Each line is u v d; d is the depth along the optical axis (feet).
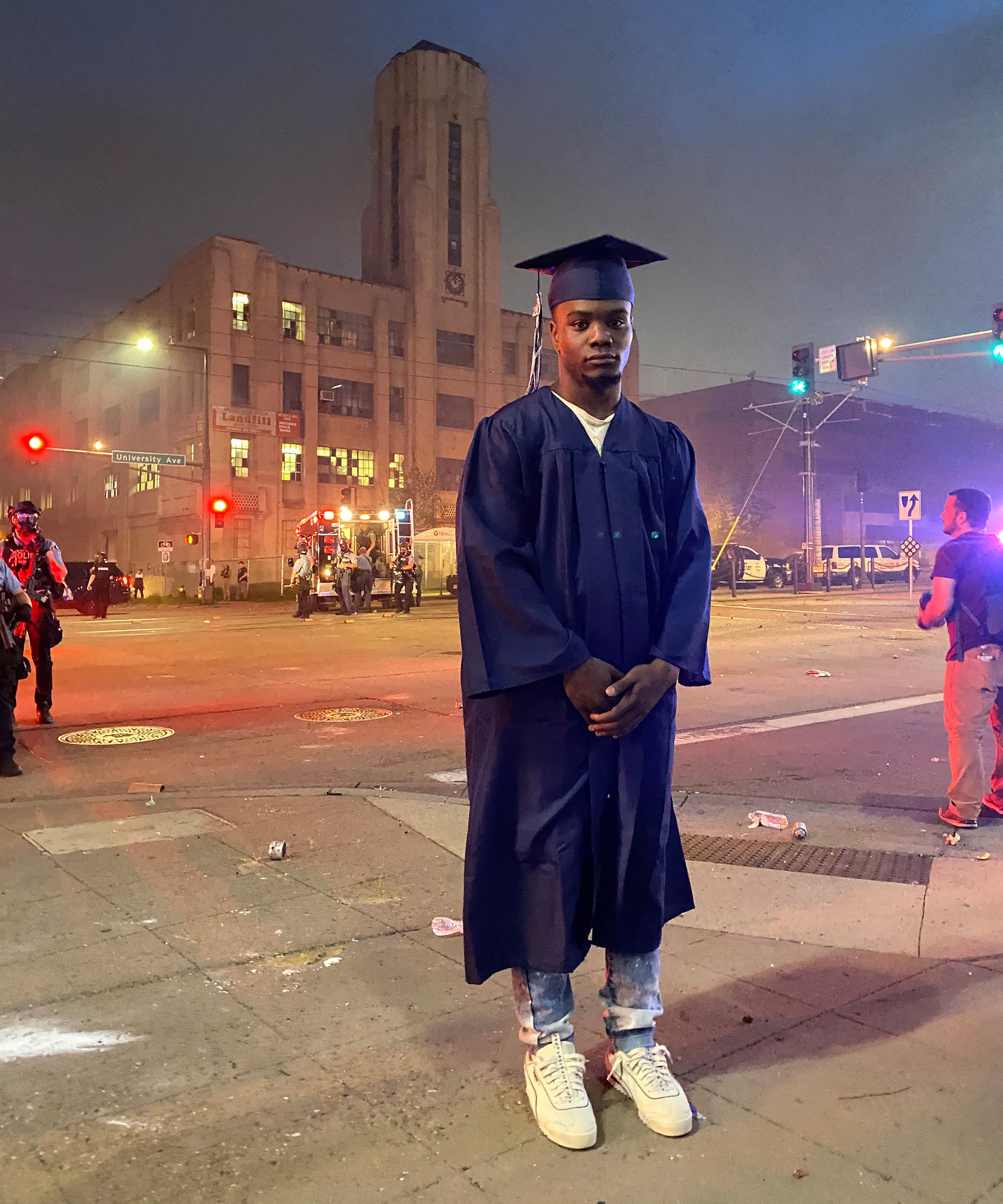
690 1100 8.18
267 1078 8.64
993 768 21.98
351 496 179.93
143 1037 9.41
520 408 7.70
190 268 170.60
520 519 7.51
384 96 200.23
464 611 7.52
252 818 17.40
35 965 11.07
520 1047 9.24
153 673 40.40
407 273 191.42
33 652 28.22
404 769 22.52
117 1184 7.11
